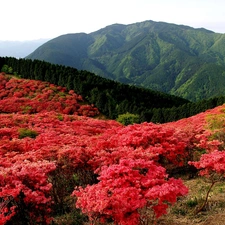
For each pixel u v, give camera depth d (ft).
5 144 49.32
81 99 184.75
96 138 51.06
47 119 84.28
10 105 155.53
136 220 21.07
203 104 159.33
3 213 23.39
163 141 41.63
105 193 22.34
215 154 29.81
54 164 33.24
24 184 27.73
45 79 205.67
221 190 33.96
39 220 26.08
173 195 21.65
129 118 157.17
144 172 29.07
